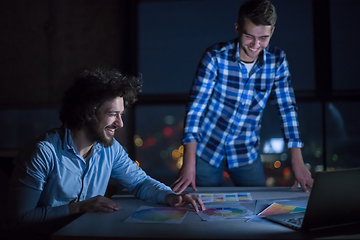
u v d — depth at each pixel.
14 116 3.08
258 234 0.89
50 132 1.23
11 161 1.31
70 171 1.23
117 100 1.19
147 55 3.06
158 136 3.19
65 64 2.99
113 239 0.88
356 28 2.82
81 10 2.98
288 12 2.90
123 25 3.01
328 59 2.86
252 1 1.49
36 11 2.98
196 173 1.81
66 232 0.92
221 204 1.25
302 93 2.90
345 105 2.87
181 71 3.04
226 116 1.76
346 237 0.86
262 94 1.74
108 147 1.37
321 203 0.89
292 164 1.63
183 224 0.99
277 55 1.71
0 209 1.24
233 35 3.02
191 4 3.04
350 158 2.90
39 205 1.22
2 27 2.99
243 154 1.80
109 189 2.07
